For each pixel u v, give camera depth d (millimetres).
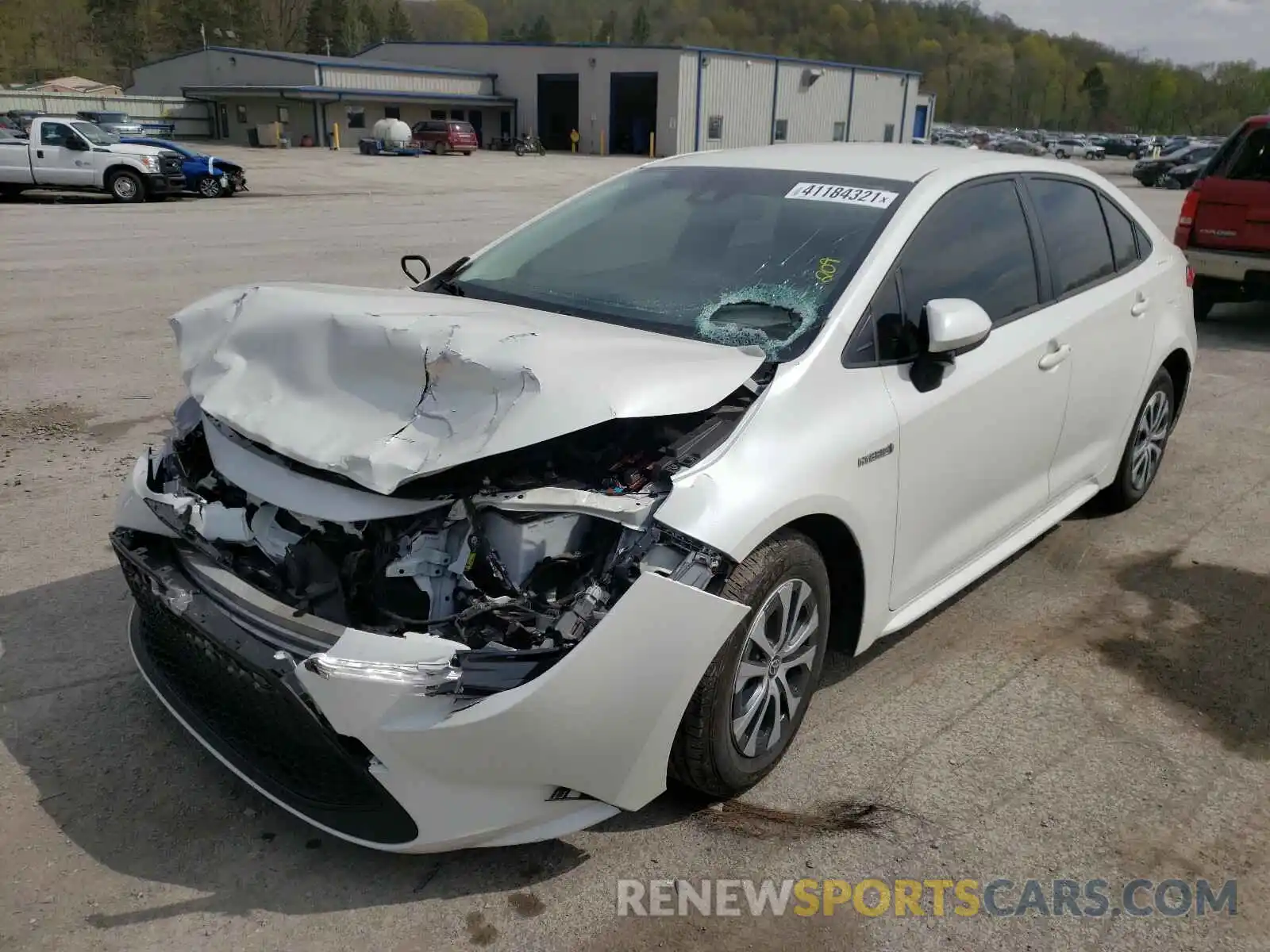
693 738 2713
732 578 2680
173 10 121250
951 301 3193
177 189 22422
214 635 2598
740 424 2812
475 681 2371
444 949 2459
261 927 2498
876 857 2820
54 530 4641
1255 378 8305
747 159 4168
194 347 3092
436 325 2752
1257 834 2973
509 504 2535
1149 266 4938
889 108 63531
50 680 3480
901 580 3408
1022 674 3781
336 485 2611
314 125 52125
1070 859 2844
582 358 2672
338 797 2572
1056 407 4086
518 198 25141
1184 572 4680
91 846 2740
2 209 19531
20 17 94125
